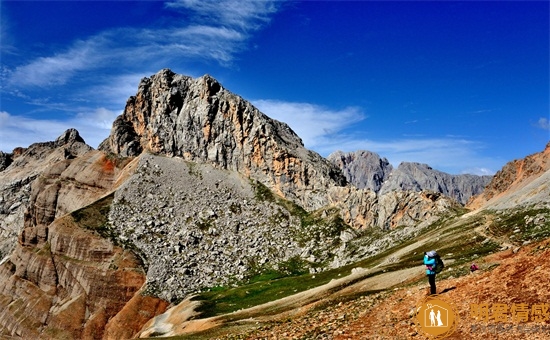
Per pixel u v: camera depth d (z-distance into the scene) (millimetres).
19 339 144625
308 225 176625
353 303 39406
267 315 67188
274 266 147750
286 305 73812
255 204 192625
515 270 29531
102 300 138250
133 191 186625
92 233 156625
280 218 183500
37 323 145625
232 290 112250
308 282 104688
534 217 75750
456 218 122125
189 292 130125
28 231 181250
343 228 167000
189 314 99125
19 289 162875
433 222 133875
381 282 61656
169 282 134000
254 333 39062
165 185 195375
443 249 81500
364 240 151250
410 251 97500
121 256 145500
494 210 106812
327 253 153750
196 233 163250
